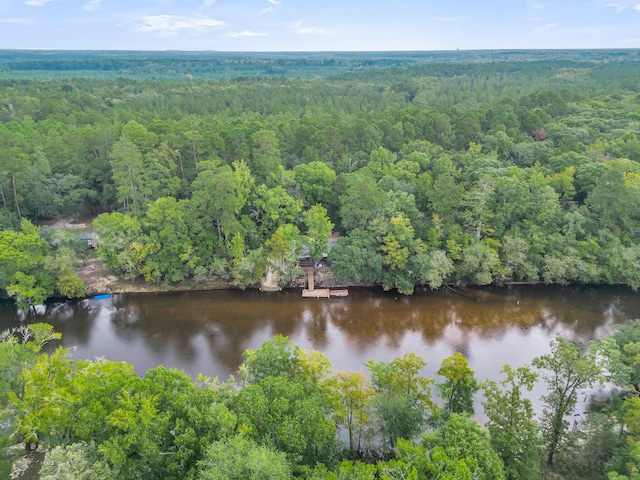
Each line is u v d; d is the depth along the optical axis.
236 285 89.81
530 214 93.31
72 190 103.25
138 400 36.59
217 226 93.06
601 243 89.69
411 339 74.50
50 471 33.53
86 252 92.88
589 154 111.25
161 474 35.94
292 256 87.12
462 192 92.62
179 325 78.31
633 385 54.66
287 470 33.66
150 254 88.38
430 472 34.69
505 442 40.59
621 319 79.94
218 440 36.75
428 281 88.31
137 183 93.62
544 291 88.88
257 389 40.16
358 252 85.81
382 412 44.53
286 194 95.81
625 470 39.12
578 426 54.97
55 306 83.50
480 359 69.19
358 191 89.81
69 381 40.88
